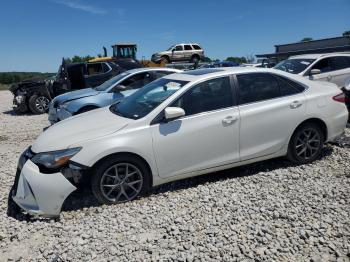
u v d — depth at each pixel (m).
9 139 9.59
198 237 3.75
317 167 5.49
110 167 4.46
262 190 4.76
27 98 14.73
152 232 3.91
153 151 4.62
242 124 5.05
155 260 3.41
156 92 5.22
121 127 4.60
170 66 27.17
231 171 5.56
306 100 5.46
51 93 14.85
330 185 4.82
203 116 4.88
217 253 3.46
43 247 3.75
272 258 3.36
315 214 4.08
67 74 13.61
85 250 3.64
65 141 4.47
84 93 9.54
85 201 4.72
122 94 9.27
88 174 4.37
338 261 3.28
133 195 4.67
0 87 39.59
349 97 7.88
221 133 4.95
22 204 4.40
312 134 5.60
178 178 4.89
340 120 5.74
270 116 5.21
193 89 4.94
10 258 3.60
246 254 3.42
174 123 4.74
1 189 5.41
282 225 3.89
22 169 4.46
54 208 4.29
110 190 4.52
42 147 4.51
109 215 4.31
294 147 5.47
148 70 9.76
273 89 5.38
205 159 4.94
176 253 3.50
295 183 4.94
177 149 4.75
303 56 11.25
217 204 4.41
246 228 3.86
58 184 4.26
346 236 3.63
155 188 5.08
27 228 4.17
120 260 3.45
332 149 6.24
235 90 5.14
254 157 5.25
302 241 3.59
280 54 25.39
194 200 4.59
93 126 4.77
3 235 4.03
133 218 4.22
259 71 5.36
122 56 29.03
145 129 4.61
